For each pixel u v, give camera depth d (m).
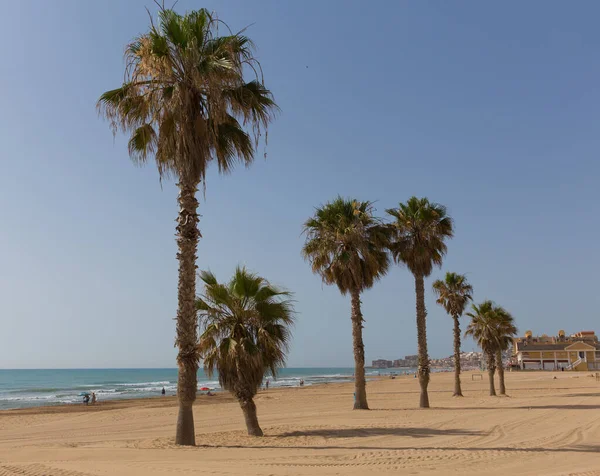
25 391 84.50
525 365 114.06
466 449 13.36
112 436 20.61
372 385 77.25
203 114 15.55
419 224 30.47
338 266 27.52
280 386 90.56
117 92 15.28
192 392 14.95
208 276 17.75
